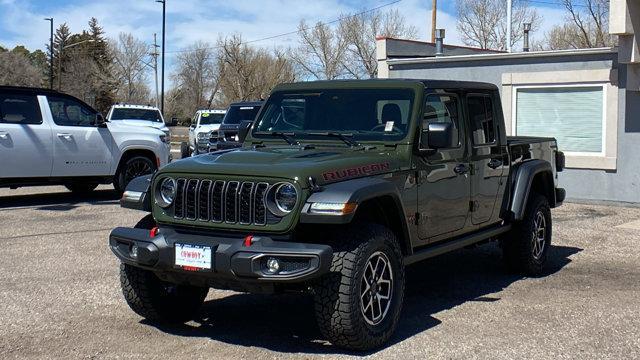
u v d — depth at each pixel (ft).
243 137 22.04
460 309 20.86
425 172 19.61
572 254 29.45
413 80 20.40
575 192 46.11
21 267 26.13
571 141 46.62
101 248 29.68
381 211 18.10
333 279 16.02
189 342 17.83
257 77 179.42
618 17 39.99
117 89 243.40
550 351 17.04
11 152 40.68
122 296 22.16
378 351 16.97
